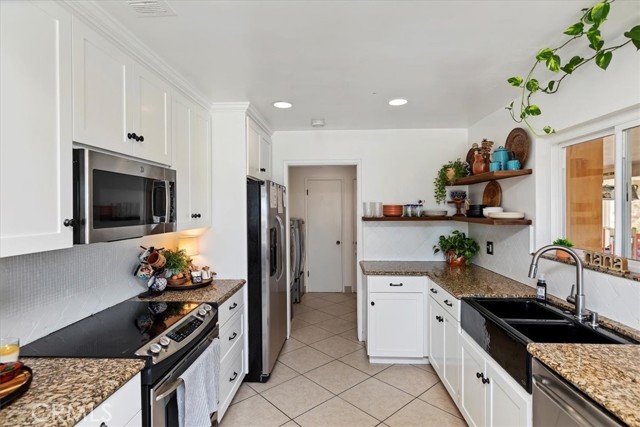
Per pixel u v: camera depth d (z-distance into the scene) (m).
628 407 0.99
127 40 1.66
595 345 1.44
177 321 1.79
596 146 2.04
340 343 3.65
